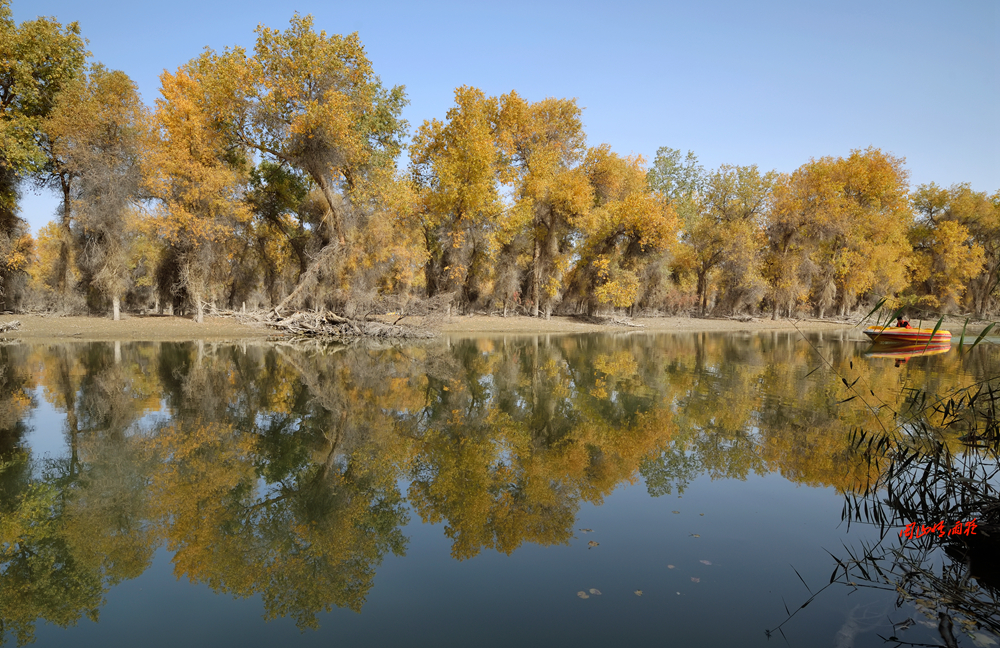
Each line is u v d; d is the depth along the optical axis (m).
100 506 6.44
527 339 30.48
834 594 4.43
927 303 52.09
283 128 28.75
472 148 33.69
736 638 3.78
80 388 13.43
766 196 48.06
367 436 9.59
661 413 11.25
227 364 17.91
